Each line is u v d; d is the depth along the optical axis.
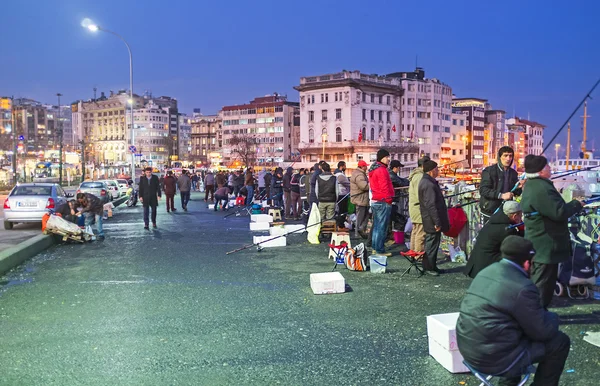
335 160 107.56
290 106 140.38
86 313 6.61
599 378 4.42
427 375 4.57
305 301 7.06
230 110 149.75
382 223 10.27
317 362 4.88
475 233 9.38
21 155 96.31
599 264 6.64
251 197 24.50
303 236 13.82
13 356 5.12
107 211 20.77
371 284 7.99
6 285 8.33
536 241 5.47
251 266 9.66
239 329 5.88
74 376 4.62
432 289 7.61
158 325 6.06
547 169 5.46
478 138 137.38
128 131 194.62
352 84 104.94
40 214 16.94
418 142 117.44
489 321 3.41
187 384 4.43
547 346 3.55
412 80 116.75
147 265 9.89
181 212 23.25
